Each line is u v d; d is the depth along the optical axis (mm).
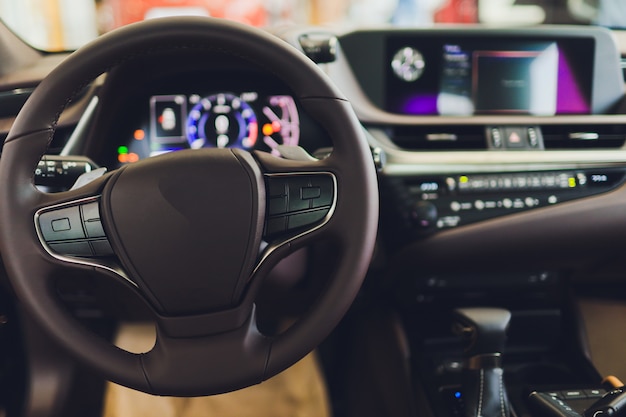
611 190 1184
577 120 1243
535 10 1735
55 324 678
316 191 688
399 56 1230
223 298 677
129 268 666
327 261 1069
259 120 1180
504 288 1313
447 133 1227
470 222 1153
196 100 1169
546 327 1347
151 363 699
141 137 1169
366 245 699
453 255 1176
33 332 1250
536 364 1323
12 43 1163
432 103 1245
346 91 1196
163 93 1160
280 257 700
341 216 690
